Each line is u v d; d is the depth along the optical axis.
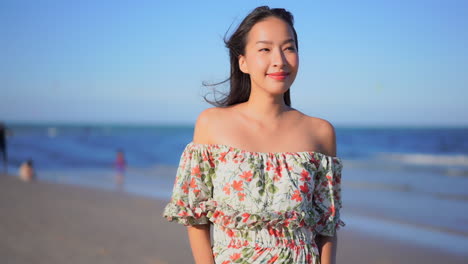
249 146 2.10
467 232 8.28
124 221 8.35
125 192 12.57
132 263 5.79
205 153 2.11
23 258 5.75
